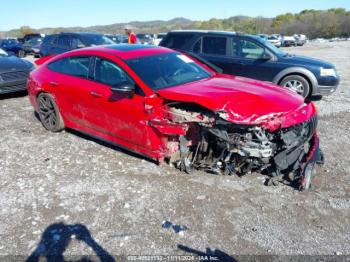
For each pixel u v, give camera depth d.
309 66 7.46
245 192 3.80
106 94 4.47
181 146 4.02
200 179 4.07
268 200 3.65
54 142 5.37
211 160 4.07
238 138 3.61
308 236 3.10
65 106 5.29
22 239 3.10
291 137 3.58
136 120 4.16
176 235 3.12
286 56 7.79
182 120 3.78
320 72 7.43
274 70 7.65
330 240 3.04
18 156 4.86
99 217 3.39
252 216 3.39
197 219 3.35
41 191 3.89
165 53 4.95
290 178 4.02
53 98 5.46
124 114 4.28
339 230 3.18
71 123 5.38
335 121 6.34
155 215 3.41
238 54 7.88
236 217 3.37
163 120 3.90
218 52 8.05
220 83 4.31
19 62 8.45
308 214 3.41
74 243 3.04
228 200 3.65
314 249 2.93
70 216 3.42
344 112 6.96
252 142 3.57
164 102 4.00
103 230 3.20
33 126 6.20
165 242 3.04
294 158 3.68
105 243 3.03
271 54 7.67
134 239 3.08
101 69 4.70
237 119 3.48
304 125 3.73
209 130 3.71
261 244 3.00
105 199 3.70
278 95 3.91
